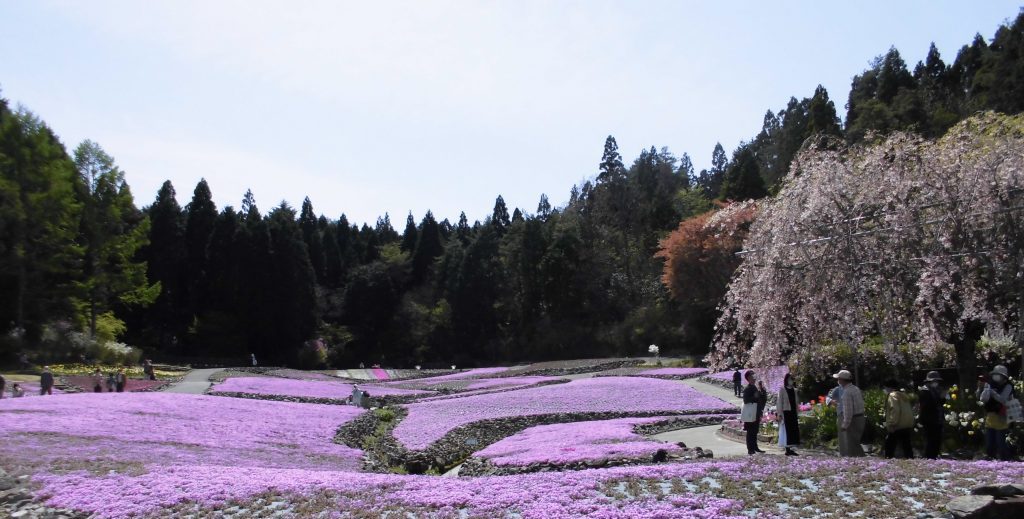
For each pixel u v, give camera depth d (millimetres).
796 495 9141
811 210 15688
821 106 63344
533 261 83250
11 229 49562
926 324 15758
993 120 16344
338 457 18297
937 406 12539
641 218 90000
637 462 14117
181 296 78812
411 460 17766
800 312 16312
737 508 8578
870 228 15328
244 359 72062
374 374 58625
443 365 79000
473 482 11125
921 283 14086
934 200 14672
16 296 50188
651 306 70938
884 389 16047
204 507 10070
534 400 29500
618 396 30422
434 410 27625
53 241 52469
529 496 9797
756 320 17266
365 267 89125
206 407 25625
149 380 41250
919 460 11266
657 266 77188
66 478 11695
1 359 44281
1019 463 10414
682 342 63375
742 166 68000
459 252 88500
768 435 17938
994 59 56500
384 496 10312
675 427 22094
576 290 80125
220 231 78250
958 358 16453
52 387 34375
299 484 11336
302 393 35688
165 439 18172
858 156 16656
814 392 20438
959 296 15062
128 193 61438
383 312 86000
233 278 76625
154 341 73688
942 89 69062
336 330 80688
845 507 8367
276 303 75438
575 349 75000
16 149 51500
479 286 83125
